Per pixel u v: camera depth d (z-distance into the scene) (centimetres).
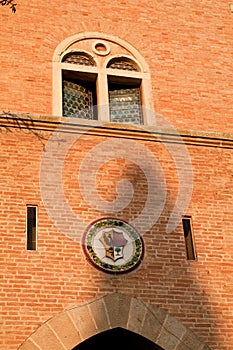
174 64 1648
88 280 1264
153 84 1598
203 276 1330
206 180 1471
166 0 1766
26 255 1261
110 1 1716
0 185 1335
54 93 1514
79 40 1625
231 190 1472
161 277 1307
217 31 1750
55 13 1652
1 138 1396
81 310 1227
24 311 1200
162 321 1255
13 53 1551
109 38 1648
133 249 1325
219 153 1521
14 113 1430
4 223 1290
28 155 1391
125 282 1280
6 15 1612
